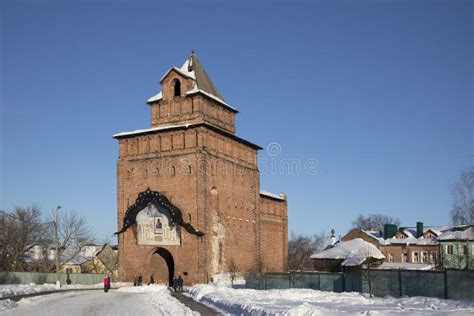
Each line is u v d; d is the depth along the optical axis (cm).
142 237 6612
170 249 6400
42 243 8825
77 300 4309
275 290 4747
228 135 6881
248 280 5475
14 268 8388
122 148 6931
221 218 6612
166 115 7019
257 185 7519
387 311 2688
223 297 4106
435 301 3528
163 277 6781
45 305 3875
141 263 6594
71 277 7088
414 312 2595
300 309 2561
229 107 7431
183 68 7212
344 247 8031
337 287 4894
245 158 7338
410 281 4125
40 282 6925
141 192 6606
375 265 7875
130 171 6838
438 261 7806
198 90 6825
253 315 2809
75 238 9038
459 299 3800
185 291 5531
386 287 4247
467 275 3803
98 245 11500
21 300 4238
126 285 6556
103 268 9769
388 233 10269
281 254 8406
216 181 6606
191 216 6344
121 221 6806
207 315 3120
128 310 3488
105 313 3312
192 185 6397
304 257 12825
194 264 6216
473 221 4803
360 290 4622
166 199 6406
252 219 7344
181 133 6581
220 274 6431
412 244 9619
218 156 6706
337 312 2523
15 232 8525
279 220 8450
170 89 7062
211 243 6356
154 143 6738
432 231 9675
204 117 6900
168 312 3344
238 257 6881
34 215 8806
